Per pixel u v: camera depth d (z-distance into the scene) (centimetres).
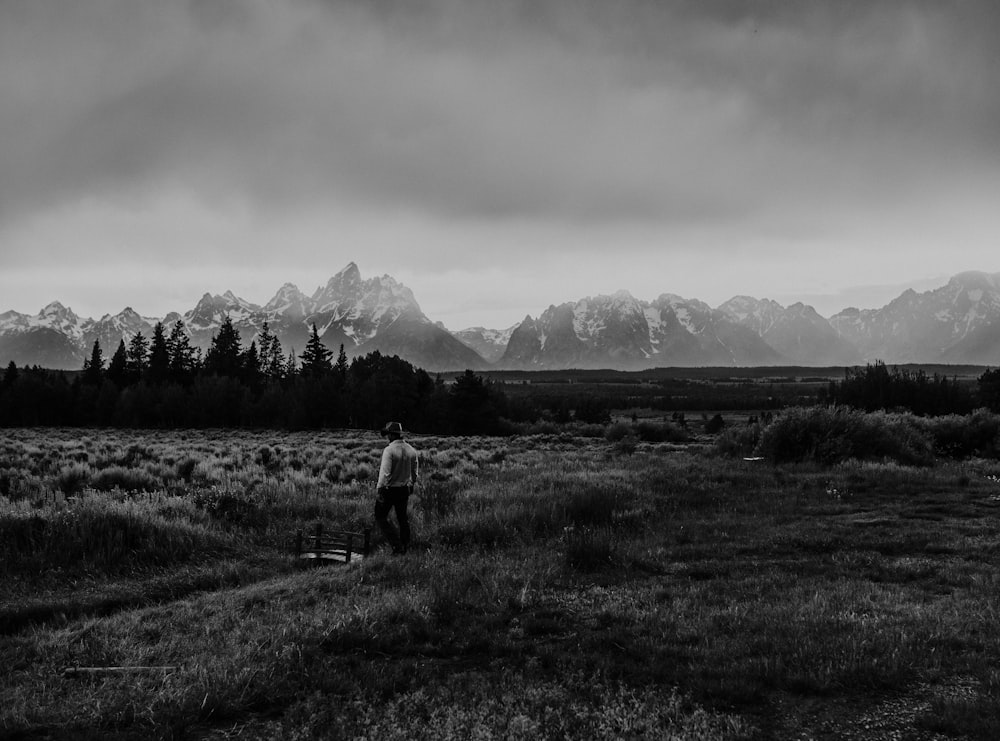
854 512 1291
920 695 482
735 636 604
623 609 686
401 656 580
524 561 911
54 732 461
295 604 762
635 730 437
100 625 723
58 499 1303
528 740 423
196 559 1076
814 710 465
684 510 1352
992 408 5178
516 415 8231
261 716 480
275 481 1880
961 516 1227
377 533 1188
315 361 10356
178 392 7325
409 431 7144
